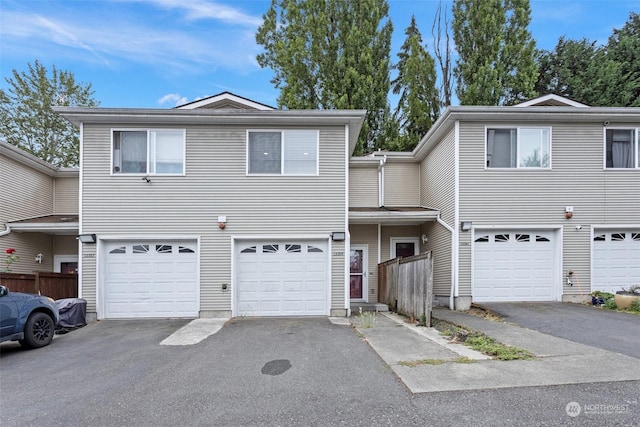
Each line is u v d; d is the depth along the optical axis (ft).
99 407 13.52
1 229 34.45
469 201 35.94
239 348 21.89
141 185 33.73
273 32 72.90
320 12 59.62
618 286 35.99
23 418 12.69
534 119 36.11
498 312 30.73
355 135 38.06
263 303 33.99
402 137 63.72
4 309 21.39
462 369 16.38
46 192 41.65
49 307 24.18
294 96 59.72
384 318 31.91
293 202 34.27
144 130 33.96
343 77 59.72
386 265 39.52
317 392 14.40
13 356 21.27
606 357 17.57
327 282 34.09
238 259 34.17
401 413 12.22
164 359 19.92
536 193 36.11
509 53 57.93
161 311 33.45
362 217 39.29
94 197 33.47
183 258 33.83
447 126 37.37
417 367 16.87
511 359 17.61
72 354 21.52
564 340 21.31
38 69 71.77
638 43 69.10
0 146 33.88
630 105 65.62
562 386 14.03
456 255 35.65
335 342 22.84
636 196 36.32
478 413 12.02
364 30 59.82
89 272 33.04
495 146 36.47
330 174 34.53
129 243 33.83
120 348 22.71
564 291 35.53
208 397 14.24
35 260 38.45
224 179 34.14
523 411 12.06
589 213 36.06
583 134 36.42
